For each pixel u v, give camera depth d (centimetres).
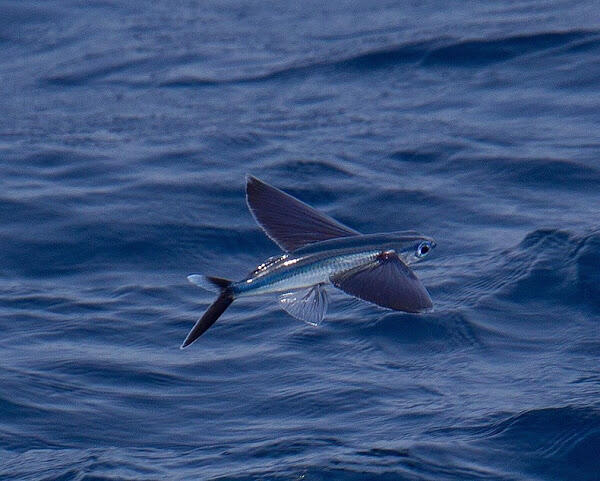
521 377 2578
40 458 2322
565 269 3111
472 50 5288
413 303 1389
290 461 2206
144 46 5922
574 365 2633
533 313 2919
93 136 4653
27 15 6419
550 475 2159
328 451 2238
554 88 4819
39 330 2975
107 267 3391
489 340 2781
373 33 5797
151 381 2670
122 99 5191
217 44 5900
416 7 6216
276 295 1508
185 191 3919
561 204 3697
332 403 2502
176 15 6431
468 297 3008
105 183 4038
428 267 3259
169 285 3272
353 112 4803
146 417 2508
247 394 2591
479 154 4144
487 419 2347
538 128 4406
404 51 5391
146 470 2233
